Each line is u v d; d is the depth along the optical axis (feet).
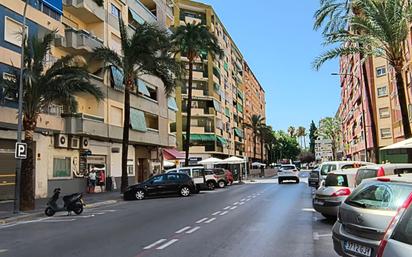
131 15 132.57
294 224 45.32
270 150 439.22
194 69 242.99
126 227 45.73
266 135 362.53
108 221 52.29
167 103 158.20
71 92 69.05
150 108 141.18
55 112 93.15
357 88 217.97
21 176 66.64
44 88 67.10
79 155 106.11
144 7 144.15
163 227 44.62
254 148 357.82
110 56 99.40
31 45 68.13
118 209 69.10
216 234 39.04
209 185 122.52
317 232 39.86
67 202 62.69
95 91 72.23
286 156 519.60
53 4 93.09
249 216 52.80
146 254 30.50
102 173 114.11
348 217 24.26
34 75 64.80
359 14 82.89
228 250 31.55
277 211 58.34
